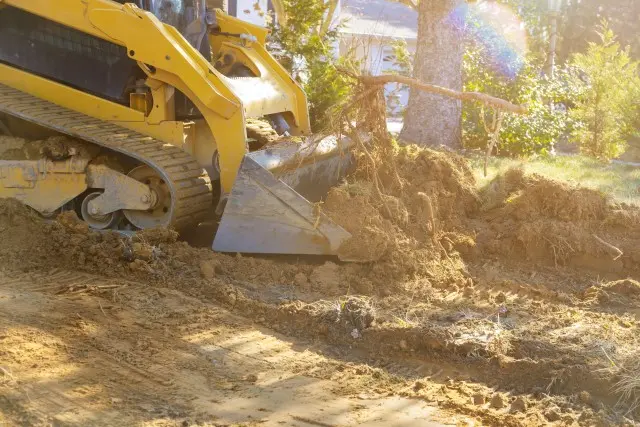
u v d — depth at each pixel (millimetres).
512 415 5000
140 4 7523
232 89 7102
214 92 6941
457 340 5566
